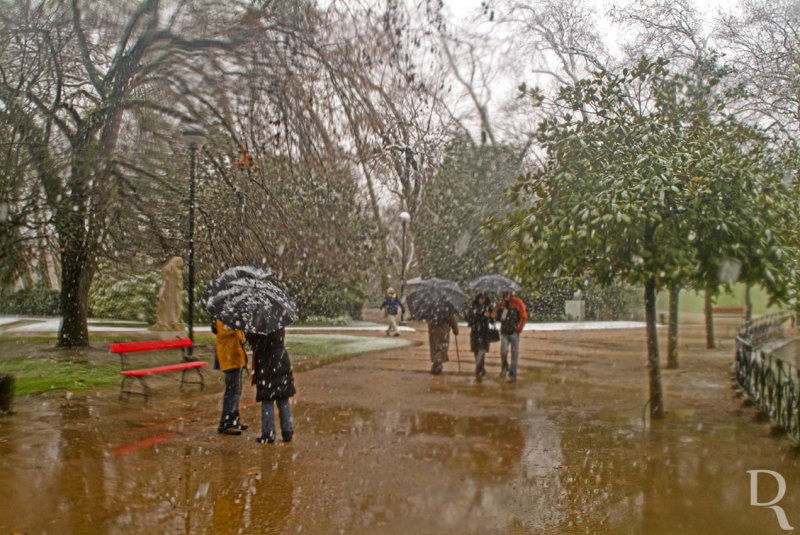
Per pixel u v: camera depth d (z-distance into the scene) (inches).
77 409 368.8
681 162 327.6
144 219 626.5
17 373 491.8
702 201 327.9
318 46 597.0
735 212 331.6
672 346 599.5
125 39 553.0
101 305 1144.2
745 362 470.6
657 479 250.8
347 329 1122.0
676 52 627.8
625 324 1279.5
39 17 511.5
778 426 348.2
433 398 433.1
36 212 529.7
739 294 850.8
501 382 507.8
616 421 360.8
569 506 219.0
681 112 376.8
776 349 597.0
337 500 223.1
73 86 566.9
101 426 330.3
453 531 195.5
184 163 612.7
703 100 402.6
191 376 501.4
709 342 786.2
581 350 776.3
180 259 823.1
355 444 303.9
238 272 313.4
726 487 240.8
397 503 220.7
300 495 228.2
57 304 1205.7
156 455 278.1
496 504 220.5
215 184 647.1
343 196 886.4
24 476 242.1
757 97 519.2
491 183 1080.8
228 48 552.4
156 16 550.0
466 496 228.8
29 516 201.9
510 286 513.7
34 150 506.6
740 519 206.8
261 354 304.7
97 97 581.6
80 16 542.6
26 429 318.7
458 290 553.9
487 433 329.7
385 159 948.6
